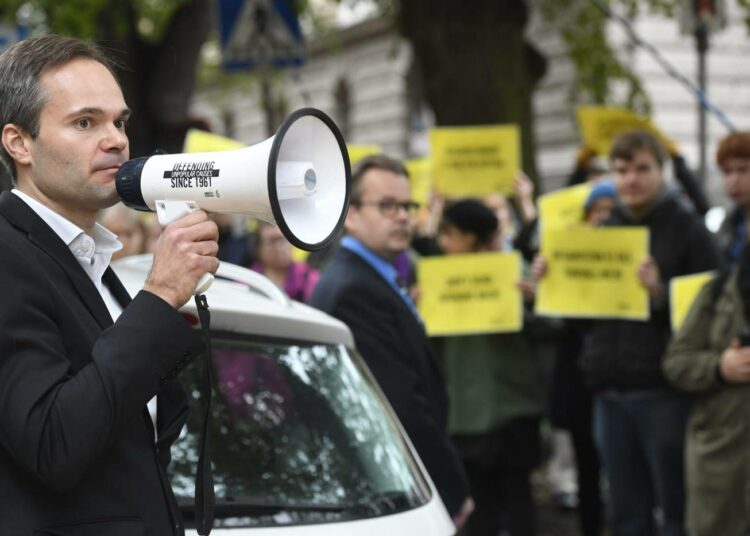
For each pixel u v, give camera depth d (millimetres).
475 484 7289
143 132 14516
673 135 21000
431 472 5219
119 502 2607
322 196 2773
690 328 6238
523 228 8258
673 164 8398
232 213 2672
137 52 14508
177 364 2631
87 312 2672
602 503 8484
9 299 2547
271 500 3607
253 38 9234
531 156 11211
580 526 8242
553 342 7918
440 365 5594
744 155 6348
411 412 5207
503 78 11000
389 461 3998
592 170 8969
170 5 17016
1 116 2732
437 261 7227
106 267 2920
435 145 8766
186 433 3617
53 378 2514
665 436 6656
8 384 2502
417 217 9016
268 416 3791
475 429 7121
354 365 4254
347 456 3877
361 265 5461
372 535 3646
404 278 7891
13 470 2561
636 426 6773
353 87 28984
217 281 4496
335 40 22859
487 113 10969
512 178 8734
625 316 6746
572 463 9633
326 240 2713
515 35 11109
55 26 12469
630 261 6781
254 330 3928
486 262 7227
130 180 2709
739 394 6047
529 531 7250
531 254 8195
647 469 6852
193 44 14648
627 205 6953
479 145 8750
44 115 2695
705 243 6824
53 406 2479
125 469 2625
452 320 7191
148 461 2684
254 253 8781
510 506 7266
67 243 2740
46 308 2590
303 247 2639
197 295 2822
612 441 6855
